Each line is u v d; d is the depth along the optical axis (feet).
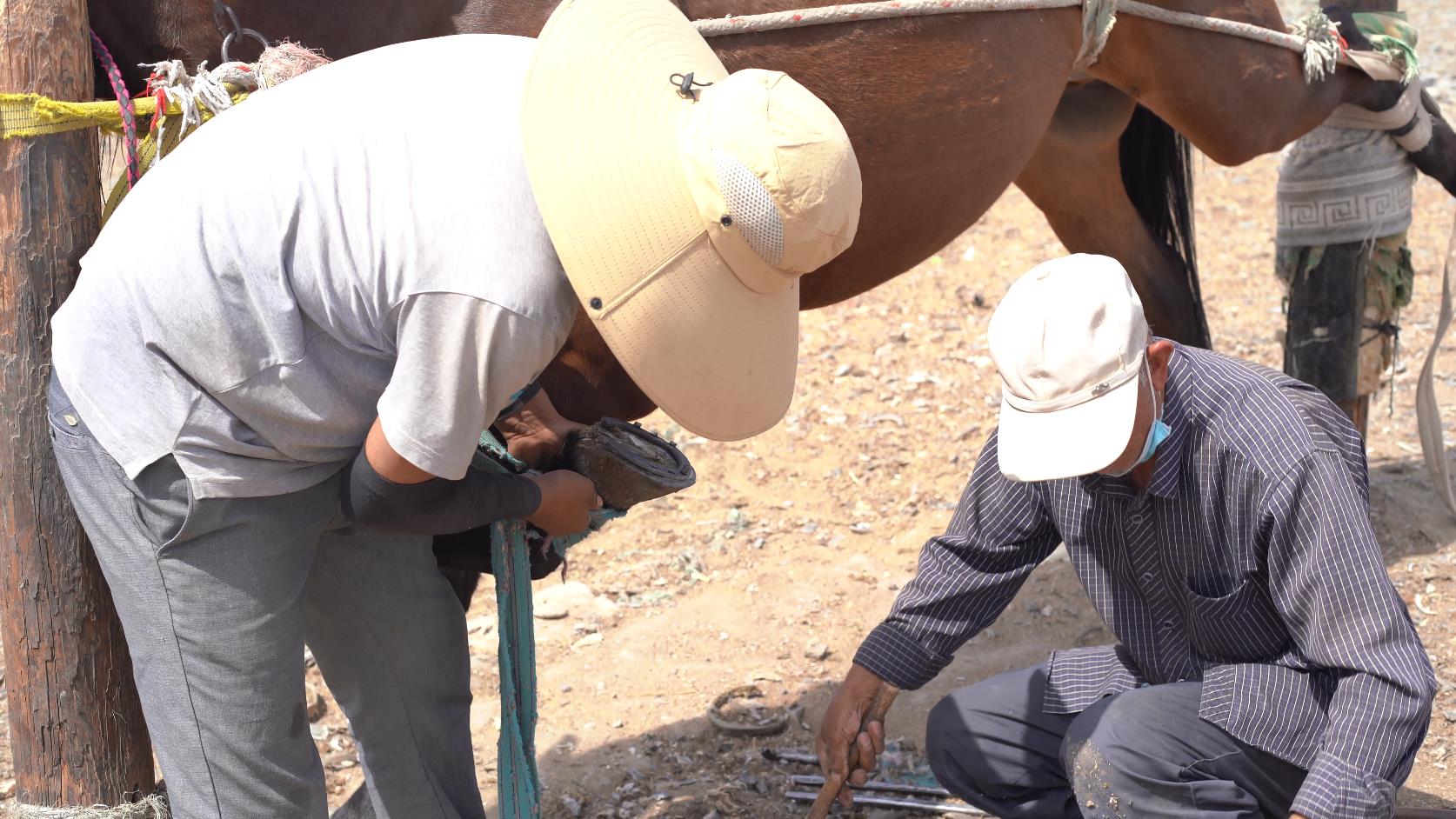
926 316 19.75
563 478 7.70
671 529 14.64
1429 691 7.00
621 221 6.29
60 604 7.48
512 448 8.48
